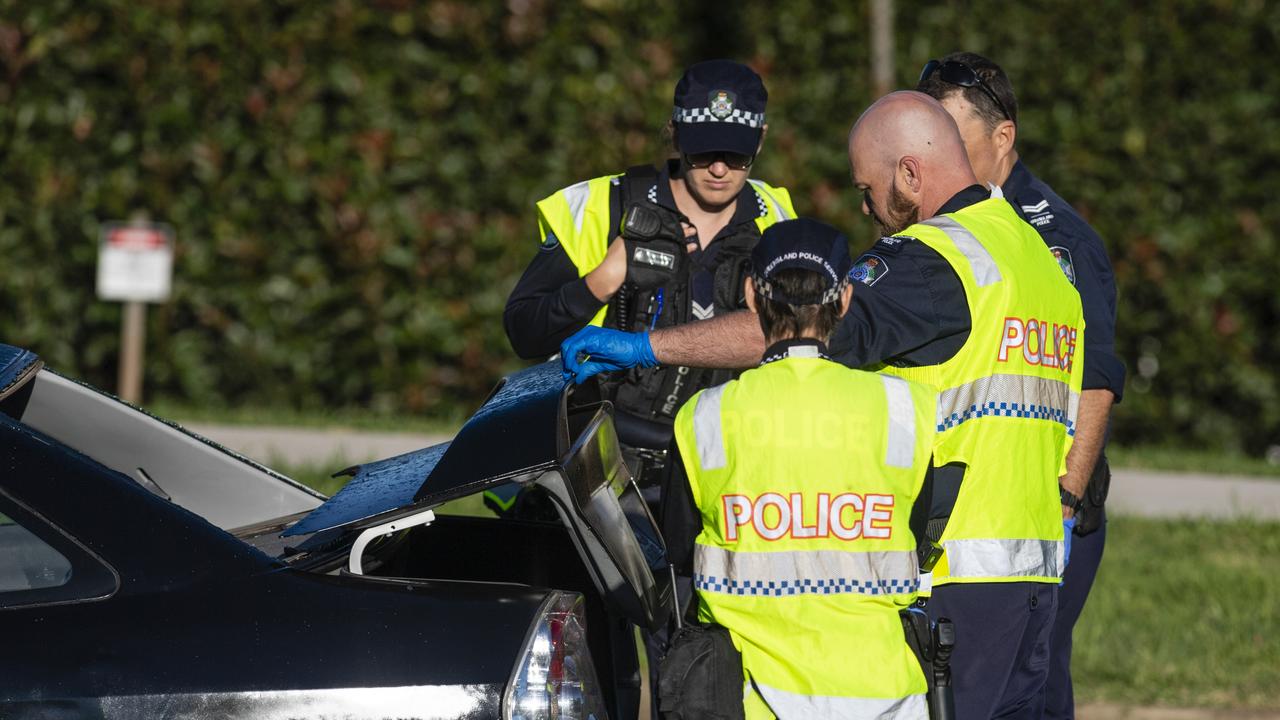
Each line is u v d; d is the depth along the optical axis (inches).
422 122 1556.3
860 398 503.2
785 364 508.1
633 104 1556.3
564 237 685.3
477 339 1582.2
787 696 495.8
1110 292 661.3
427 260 1568.7
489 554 611.5
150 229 1473.9
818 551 498.9
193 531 478.3
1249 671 912.9
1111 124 1574.8
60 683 448.8
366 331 1587.1
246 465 647.1
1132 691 887.1
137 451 641.6
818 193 1565.0
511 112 1560.0
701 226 670.5
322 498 648.4
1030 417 559.2
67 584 465.1
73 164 1542.8
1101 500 664.4
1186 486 1409.9
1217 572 1101.7
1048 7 1567.4
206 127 1545.3
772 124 1568.7
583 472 498.6
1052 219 653.9
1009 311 553.3
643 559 519.2
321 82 1542.8
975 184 585.3
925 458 505.7
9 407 633.0
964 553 548.4
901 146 581.0
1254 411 1636.3
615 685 576.4
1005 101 642.2
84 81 1531.7
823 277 507.2
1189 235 1592.0
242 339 1582.2
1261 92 1579.7
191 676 452.4
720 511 504.1
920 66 1573.6
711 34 1568.7
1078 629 973.8
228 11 1529.3
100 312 1571.1
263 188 1550.2
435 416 1611.7
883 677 494.6
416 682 457.4
